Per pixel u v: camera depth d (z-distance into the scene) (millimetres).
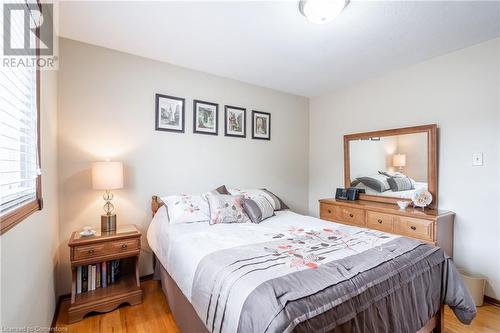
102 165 2037
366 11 1754
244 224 2258
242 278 1129
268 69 2834
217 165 3031
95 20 1899
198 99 2885
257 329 903
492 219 2160
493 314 1983
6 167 1017
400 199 2787
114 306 1960
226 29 2014
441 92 2480
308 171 3967
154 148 2604
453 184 2404
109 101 2369
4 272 884
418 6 1700
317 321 942
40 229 1429
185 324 1545
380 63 2662
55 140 2006
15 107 1087
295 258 1364
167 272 1933
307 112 3955
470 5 1688
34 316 1275
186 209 2287
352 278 1167
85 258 1876
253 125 3338
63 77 2162
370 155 3100
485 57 2193
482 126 2215
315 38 2139
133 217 2484
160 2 1683
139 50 2398
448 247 2307
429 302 1471
